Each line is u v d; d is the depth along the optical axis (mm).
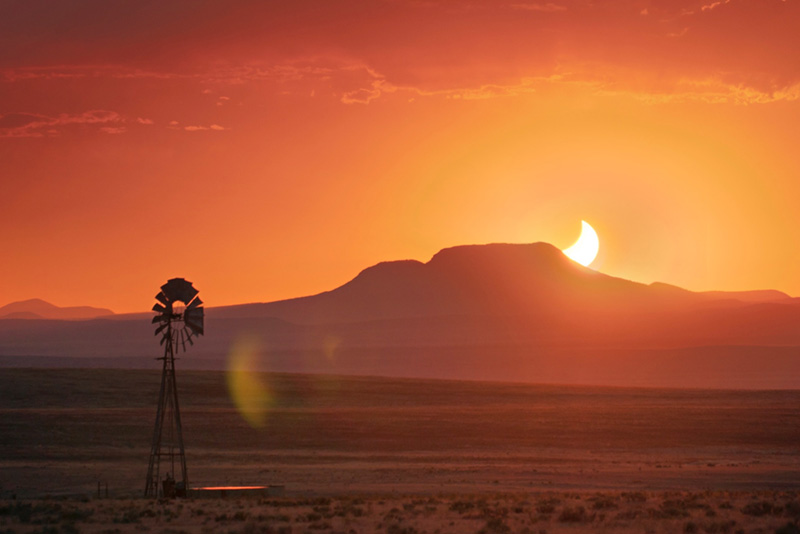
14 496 163375
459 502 125500
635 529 98688
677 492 157000
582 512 109062
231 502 135500
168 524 107375
